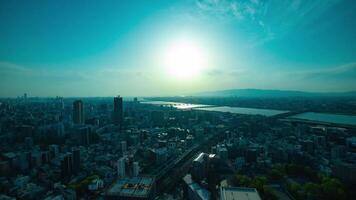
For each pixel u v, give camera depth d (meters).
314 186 172.75
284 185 191.88
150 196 168.50
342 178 197.75
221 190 147.00
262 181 190.12
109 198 160.88
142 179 185.62
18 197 182.12
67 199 178.25
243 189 147.38
